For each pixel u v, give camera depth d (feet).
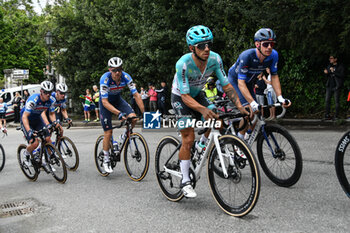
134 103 45.47
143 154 14.24
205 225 9.03
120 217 10.10
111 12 52.75
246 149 8.87
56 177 15.33
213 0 37.83
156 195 12.25
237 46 37.22
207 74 10.30
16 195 13.57
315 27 28.35
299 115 34.58
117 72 14.29
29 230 9.52
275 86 13.32
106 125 15.33
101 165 16.21
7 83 114.62
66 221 10.05
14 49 85.97
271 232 8.33
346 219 8.95
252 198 8.80
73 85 60.08
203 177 14.17
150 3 43.55
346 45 27.32
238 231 8.50
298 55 34.06
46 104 16.52
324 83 33.99
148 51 43.55
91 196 12.60
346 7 26.02
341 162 10.09
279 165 12.37
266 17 32.01
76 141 28.63
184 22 42.19
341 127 27.43
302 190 11.62
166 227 9.09
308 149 18.58
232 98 10.21
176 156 11.33
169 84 46.24
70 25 55.83
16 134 39.86
